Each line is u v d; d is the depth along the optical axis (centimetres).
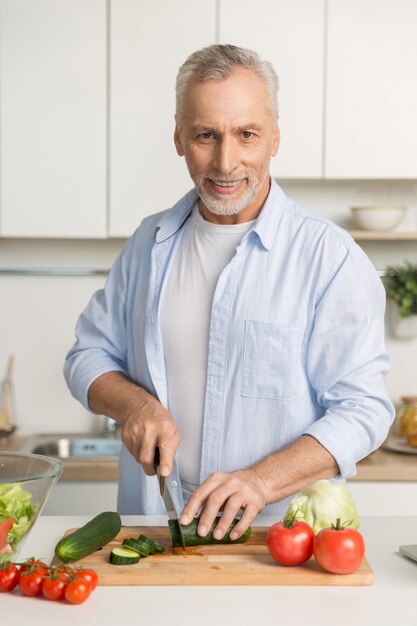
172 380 172
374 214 286
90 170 274
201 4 270
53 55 271
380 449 282
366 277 163
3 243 309
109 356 188
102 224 275
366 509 258
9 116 272
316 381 165
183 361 171
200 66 156
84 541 131
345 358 160
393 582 127
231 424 166
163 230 178
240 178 158
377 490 257
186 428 171
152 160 274
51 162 274
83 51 271
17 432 311
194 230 176
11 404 309
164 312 173
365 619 114
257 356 164
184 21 270
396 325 303
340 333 161
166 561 131
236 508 137
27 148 273
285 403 164
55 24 271
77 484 261
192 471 171
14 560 130
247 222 171
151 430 153
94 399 173
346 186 309
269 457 148
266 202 169
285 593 123
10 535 124
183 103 159
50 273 308
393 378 310
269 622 113
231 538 137
